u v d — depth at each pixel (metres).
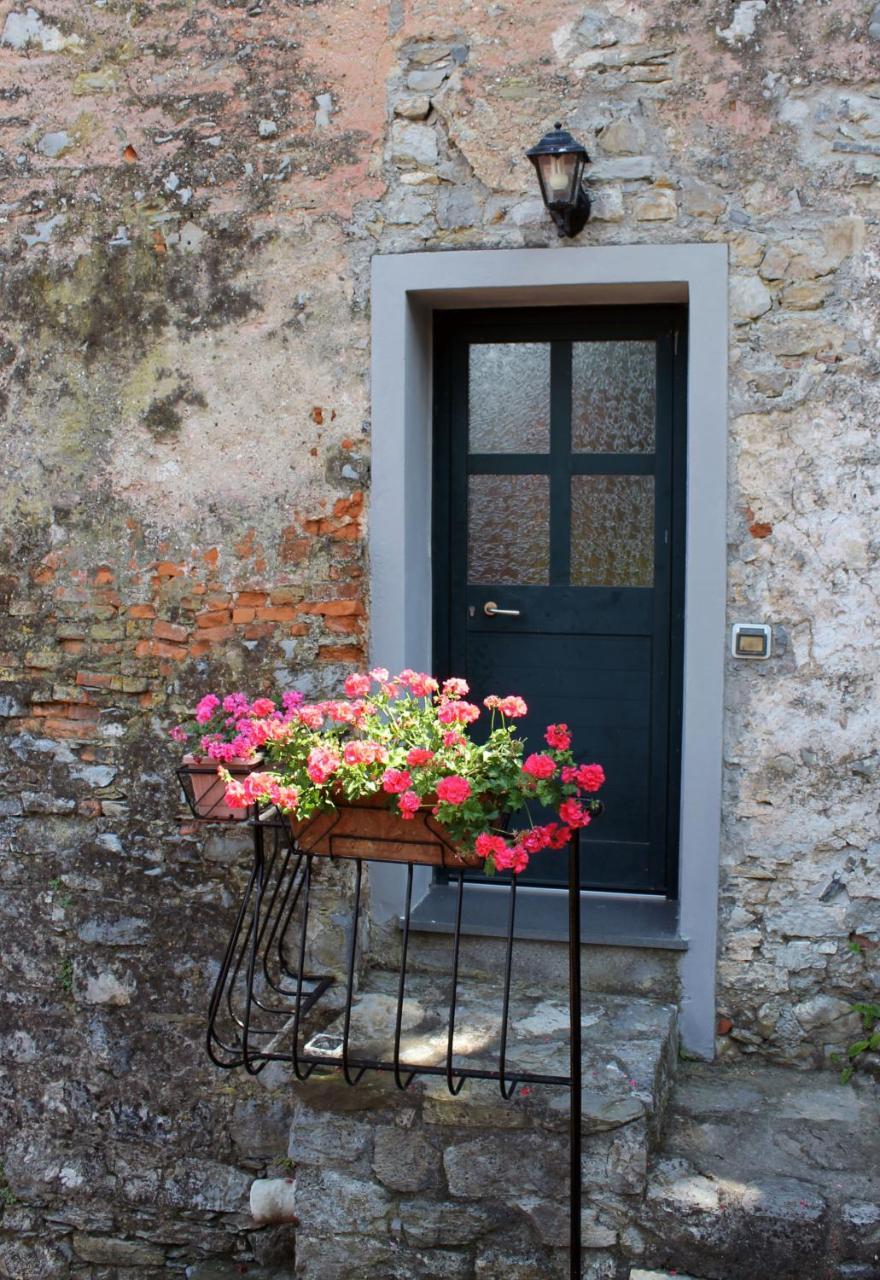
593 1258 3.00
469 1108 3.04
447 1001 3.50
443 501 3.90
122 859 3.80
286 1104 3.71
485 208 3.49
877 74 3.29
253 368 3.65
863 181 3.31
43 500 3.81
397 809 2.85
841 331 3.34
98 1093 3.84
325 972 3.68
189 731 3.74
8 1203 3.89
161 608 3.75
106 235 3.72
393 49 3.52
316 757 2.77
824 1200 2.91
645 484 3.80
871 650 3.38
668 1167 3.04
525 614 3.89
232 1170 3.75
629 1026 3.34
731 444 3.41
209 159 3.65
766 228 3.36
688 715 3.46
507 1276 3.04
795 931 3.47
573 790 2.77
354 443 3.61
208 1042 3.17
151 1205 3.79
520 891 3.94
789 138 3.33
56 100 3.74
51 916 3.86
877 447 3.34
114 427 3.75
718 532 3.41
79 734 3.82
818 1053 3.49
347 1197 3.14
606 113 3.41
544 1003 3.48
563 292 3.55
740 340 3.38
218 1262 3.76
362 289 3.57
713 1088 3.40
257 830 3.18
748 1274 2.89
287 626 3.67
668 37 3.37
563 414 3.82
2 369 3.81
